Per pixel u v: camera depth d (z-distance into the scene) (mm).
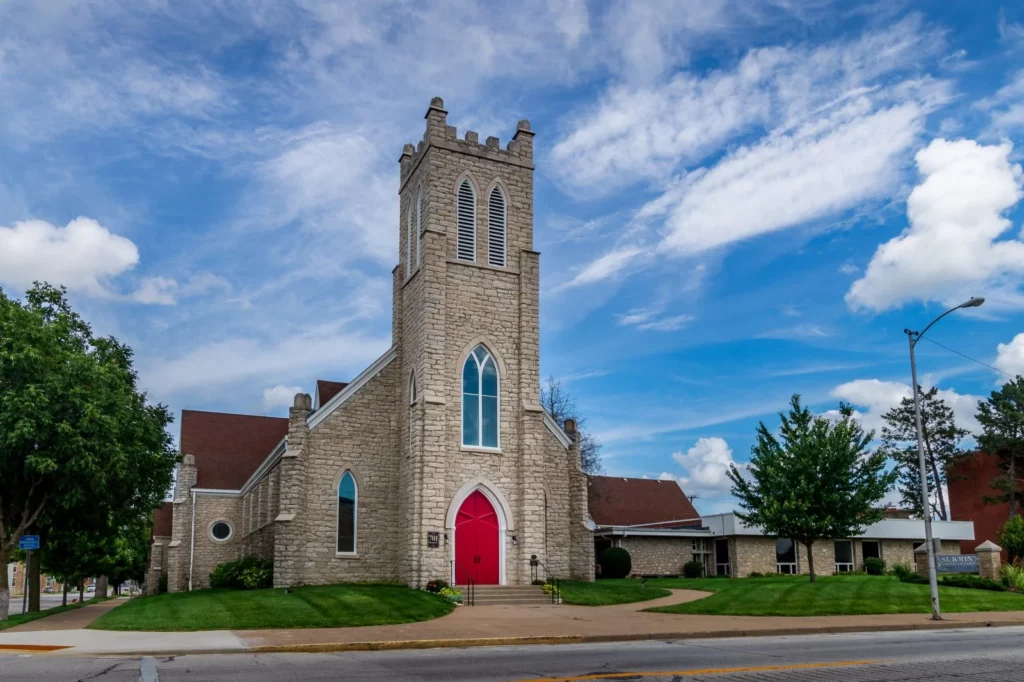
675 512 57281
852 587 31375
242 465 53594
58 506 31000
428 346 33312
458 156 35656
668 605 27906
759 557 48531
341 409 35219
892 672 14188
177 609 24562
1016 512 57219
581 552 37688
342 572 33875
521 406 34562
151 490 37688
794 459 36812
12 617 30453
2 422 26844
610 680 13203
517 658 16375
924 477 26875
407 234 37844
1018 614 27344
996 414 59062
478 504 33469
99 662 15461
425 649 18531
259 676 13469
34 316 29844
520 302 35531
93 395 29156
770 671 14242
